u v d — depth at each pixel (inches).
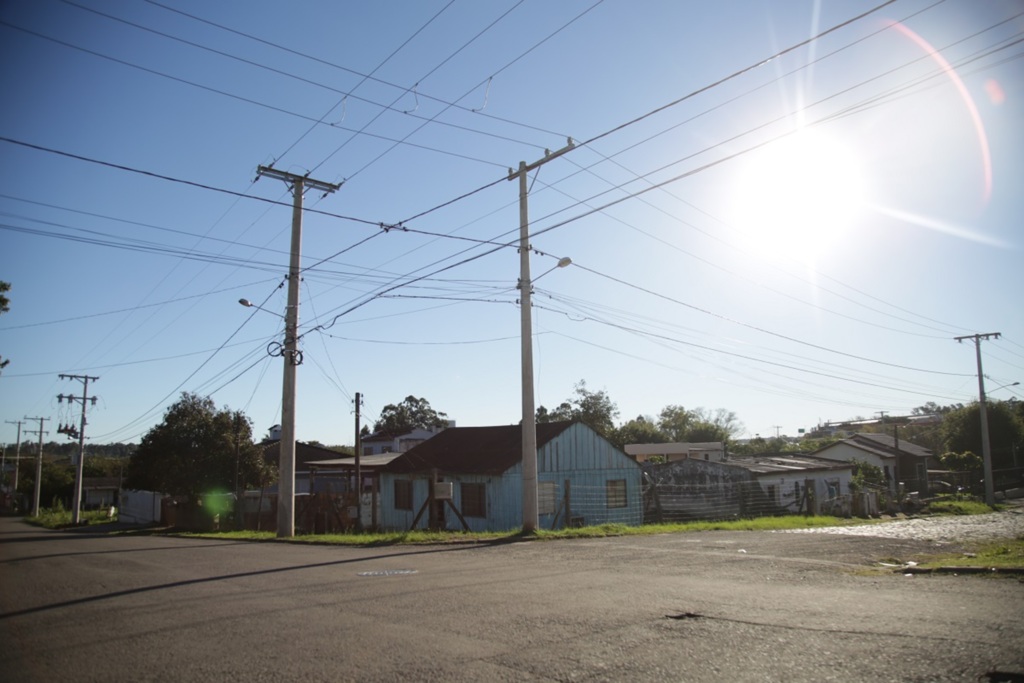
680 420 3213.6
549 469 1021.2
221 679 209.9
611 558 490.3
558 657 224.4
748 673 204.8
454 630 263.1
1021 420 2288.4
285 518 811.4
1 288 729.0
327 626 275.3
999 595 324.5
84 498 3132.4
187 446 1449.3
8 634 278.7
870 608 293.3
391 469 1165.7
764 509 1266.0
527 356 722.8
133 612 317.7
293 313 839.1
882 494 1370.6
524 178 737.6
